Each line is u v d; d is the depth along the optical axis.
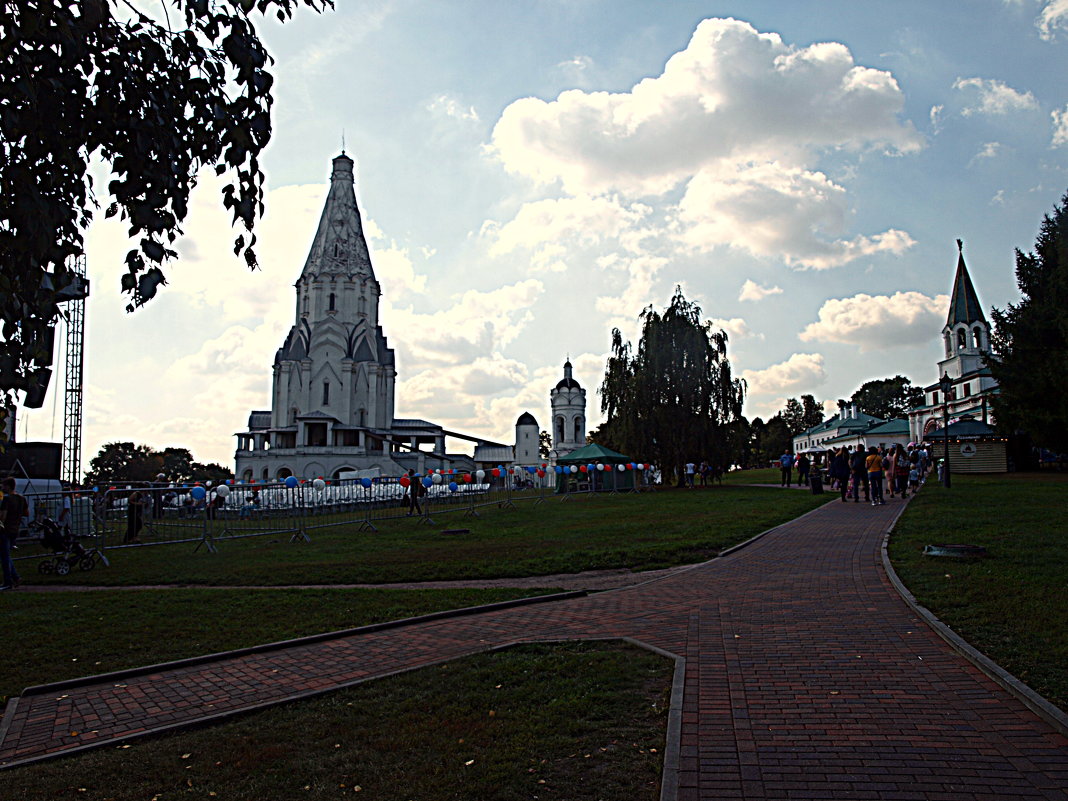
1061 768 4.42
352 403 89.38
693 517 21.81
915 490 30.44
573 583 12.13
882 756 4.70
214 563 15.74
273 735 5.56
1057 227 41.41
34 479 29.19
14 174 3.45
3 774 5.05
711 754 4.82
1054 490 25.89
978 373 73.31
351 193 93.12
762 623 8.45
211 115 3.89
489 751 5.03
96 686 7.12
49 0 3.45
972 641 7.00
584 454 45.88
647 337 46.09
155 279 3.96
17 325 3.60
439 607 10.02
